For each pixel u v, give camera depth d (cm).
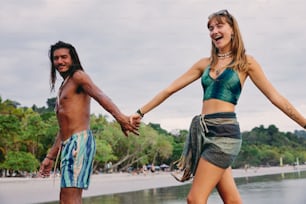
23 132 5728
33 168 5388
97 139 7200
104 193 3425
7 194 3144
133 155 8456
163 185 4872
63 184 418
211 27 409
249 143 15838
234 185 418
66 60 429
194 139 401
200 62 426
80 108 426
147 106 425
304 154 16488
